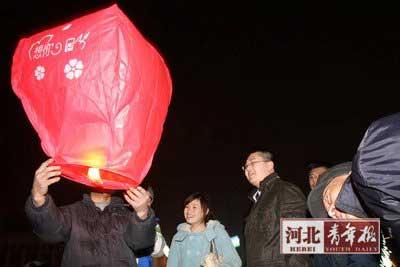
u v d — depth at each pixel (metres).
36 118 2.15
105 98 2.00
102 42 2.03
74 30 2.12
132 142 2.03
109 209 2.89
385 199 1.45
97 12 2.12
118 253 2.74
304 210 3.50
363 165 1.47
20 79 2.23
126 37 2.05
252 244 3.63
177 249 4.02
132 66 2.04
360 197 1.70
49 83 2.10
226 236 3.94
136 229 2.61
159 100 2.21
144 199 2.53
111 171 2.01
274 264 3.43
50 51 2.14
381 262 2.06
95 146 2.01
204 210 4.04
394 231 1.49
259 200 3.72
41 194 2.48
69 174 2.33
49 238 2.71
